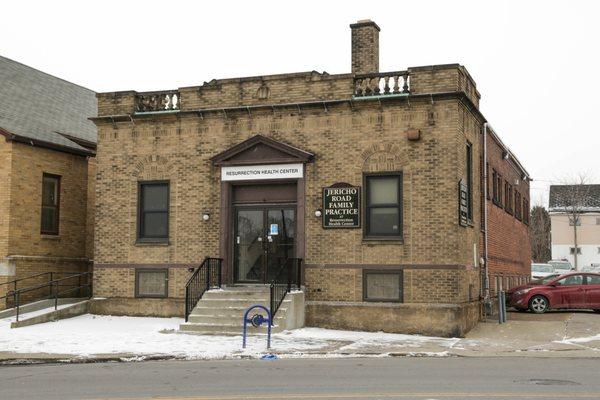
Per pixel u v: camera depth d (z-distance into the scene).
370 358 15.41
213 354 15.72
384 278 20.44
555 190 84.62
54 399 10.45
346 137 21.06
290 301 19.92
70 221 26.73
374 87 21.03
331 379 12.20
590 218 81.00
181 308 22.36
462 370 13.35
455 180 19.95
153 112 22.91
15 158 24.34
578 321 21.86
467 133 21.52
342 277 20.78
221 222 22.12
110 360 15.23
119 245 23.22
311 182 21.31
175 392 10.99
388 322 20.11
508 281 30.64
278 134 21.77
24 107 27.14
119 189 23.38
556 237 82.00
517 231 34.47
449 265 19.80
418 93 20.41
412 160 20.38
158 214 23.08
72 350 16.30
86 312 23.22
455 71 20.16
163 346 16.86
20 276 24.25
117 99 23.50
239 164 21.94
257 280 21.98
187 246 22.48
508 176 31.75
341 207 20.91
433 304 19.77
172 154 22.88
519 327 20.91
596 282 25.08
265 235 22.05
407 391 10.84
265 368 13.76
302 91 21.64
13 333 19.17
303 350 16.31
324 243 21.03
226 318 19.64
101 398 10.50
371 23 24.25
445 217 19.94
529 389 11.01
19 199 24.44
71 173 26.92
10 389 11.48
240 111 22.09
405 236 20.28
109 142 23.59
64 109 29.73
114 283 23.19
